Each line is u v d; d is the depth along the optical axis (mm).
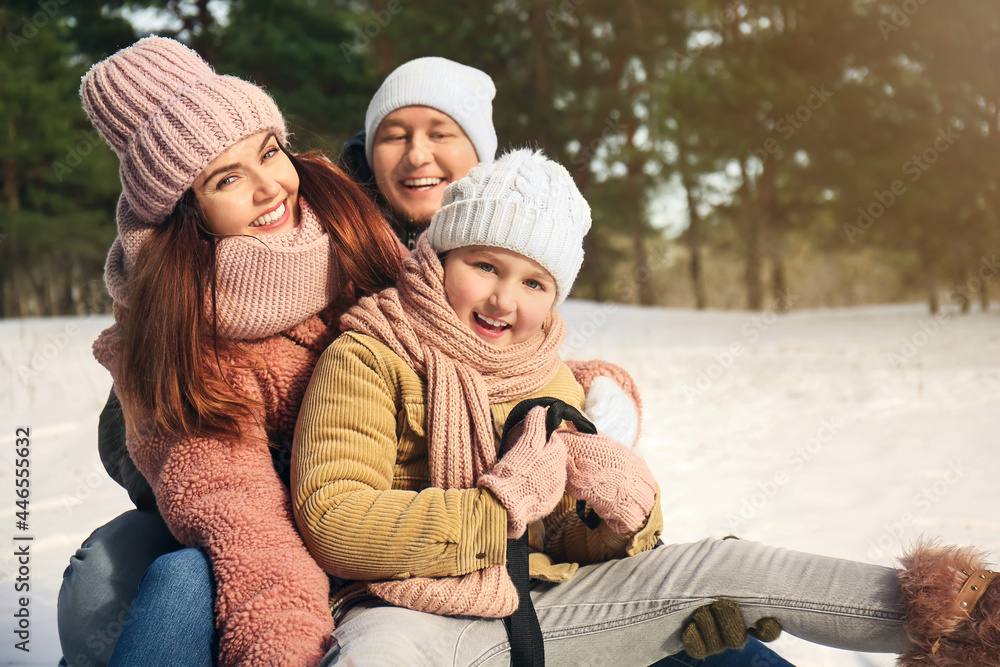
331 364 1781
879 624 1612
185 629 1556
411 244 2617
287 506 1709
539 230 1817
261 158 1930
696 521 3787
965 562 1588
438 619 1609
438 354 1800
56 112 24750
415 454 1798
